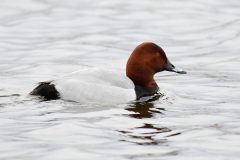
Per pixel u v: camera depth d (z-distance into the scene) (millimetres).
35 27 21359
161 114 12758
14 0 24125
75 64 17578
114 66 17469
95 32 20844
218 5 23828
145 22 21984
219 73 16703
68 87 13219
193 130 11719
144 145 10875
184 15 22656
